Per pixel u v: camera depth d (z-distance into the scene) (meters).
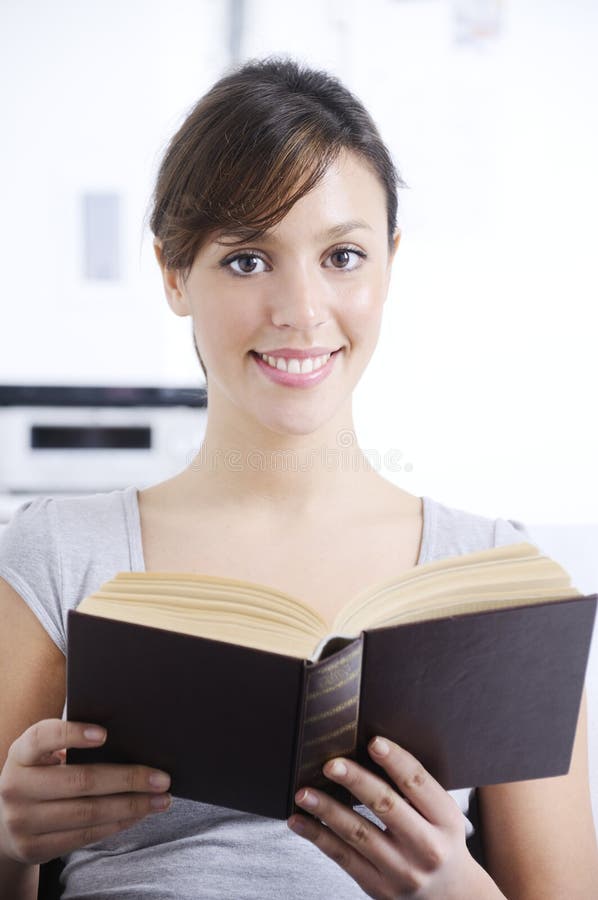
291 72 1.05
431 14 2.48
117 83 2.44
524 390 2.57
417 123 2.52
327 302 0.99
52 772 0.81
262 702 0.73
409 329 2.55
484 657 0.78
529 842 1.00
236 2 2.46
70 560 1.08
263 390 1.01
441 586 0.82
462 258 2.55
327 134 0.98
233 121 0.99
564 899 0.97
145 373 2.51
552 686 0.82
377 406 2.57
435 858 0.80
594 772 1.22
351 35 2.50
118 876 0.98
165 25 2.43
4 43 2.40
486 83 2.51
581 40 2.48
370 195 1.02
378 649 0.75
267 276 0.99
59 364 2.50
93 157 2.45
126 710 0.78
